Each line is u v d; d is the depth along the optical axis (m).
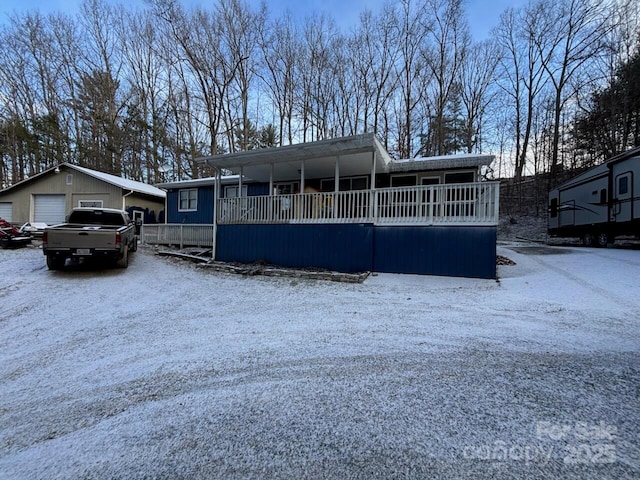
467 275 6.83
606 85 17.61
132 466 1.63
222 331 3.78
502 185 24.06
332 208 8.44
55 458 1.71
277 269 8.05
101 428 1.97
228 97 21.88
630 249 10.26
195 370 2.75
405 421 1.95
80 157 21.41
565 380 2.40
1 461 1.70
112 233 7.41
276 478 1.52
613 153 16.72
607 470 1.51
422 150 22.08
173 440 1.83
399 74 21.52
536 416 1.97
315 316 4.31
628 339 3.14
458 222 6.97
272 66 22.00
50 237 7.08
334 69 21.97
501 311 4.28
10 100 21.64
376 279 6.91
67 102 22.11
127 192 15.08
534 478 1.47
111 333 3.76
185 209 14.50
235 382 2.52
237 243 9.61
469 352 2.98
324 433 1.86
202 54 20.94
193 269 8.41
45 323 4.15
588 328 3.48
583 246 12.15
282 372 2.67
